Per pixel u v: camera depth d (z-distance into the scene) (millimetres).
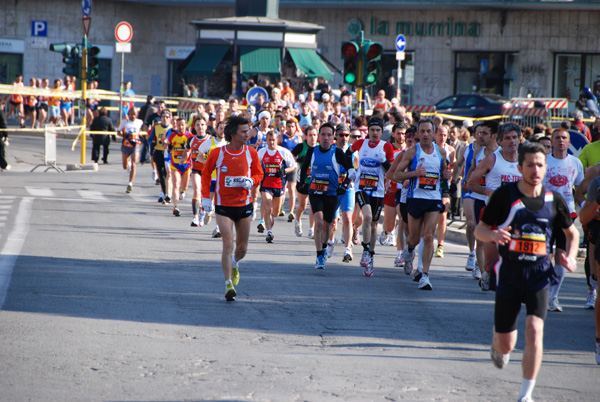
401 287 17531
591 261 15148
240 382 10414
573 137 21625
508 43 72312
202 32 59469
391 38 74312
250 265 19578
